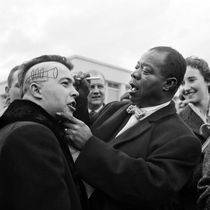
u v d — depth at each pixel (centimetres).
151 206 144
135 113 165
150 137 153
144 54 162
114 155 139
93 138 143
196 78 213
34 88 132
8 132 112
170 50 160
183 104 249
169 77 157
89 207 140
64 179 123
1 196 109
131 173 135
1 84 1145
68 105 135
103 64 1593
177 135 149
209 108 223
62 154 124
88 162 138
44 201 106
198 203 152
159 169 138
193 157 147
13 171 106
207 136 200
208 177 153
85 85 184
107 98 1620
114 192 135
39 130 113
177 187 138
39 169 107
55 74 133
